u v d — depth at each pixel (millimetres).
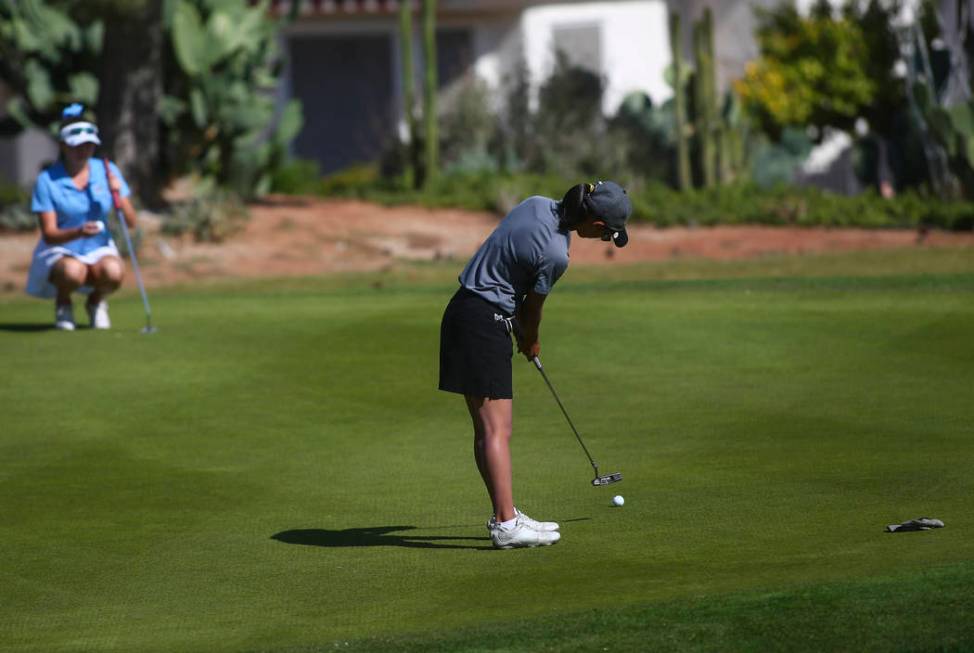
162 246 68812
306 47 111438
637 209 78250
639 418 30156
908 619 14516
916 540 18875
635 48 109250
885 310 43312
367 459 27359
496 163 94250
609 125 93625
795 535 19844
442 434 29562
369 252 70562
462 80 101938
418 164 89062
